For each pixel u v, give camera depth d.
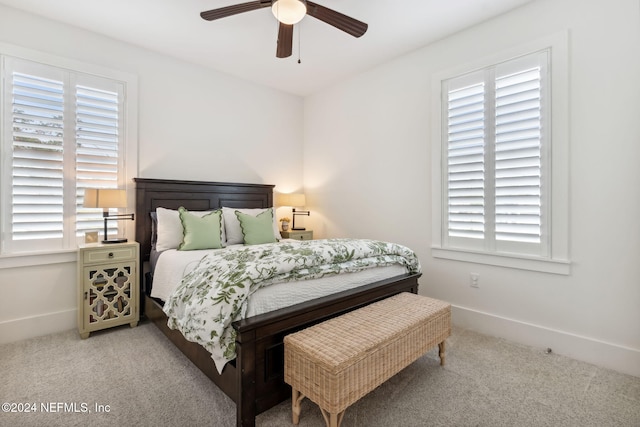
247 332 1.50
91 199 2.57
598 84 2.13
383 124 3.47
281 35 2.21
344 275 2.06
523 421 1.60
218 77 3.67
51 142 2.64
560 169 2.28
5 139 2.46
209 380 1.95
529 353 2.32
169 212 2.95
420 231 3.15
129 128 3.03
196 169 3.51
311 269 1.89
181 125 3.39
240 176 3.88
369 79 3.61
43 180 2.61
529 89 2.41
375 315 1.88
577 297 2.24
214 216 2.96
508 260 2.55
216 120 3.66
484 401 1.76
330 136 4.10
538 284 2.41
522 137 2.46
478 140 2.71
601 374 2.04
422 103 3.11
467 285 2.81
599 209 2.14
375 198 3.57
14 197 2.49
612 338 2.11
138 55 3.09
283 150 4.30
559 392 1.84
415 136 3.17
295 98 4.43
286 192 4.34
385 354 1.58
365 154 3.67
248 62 3.44
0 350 2.32
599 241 2.15
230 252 2.11
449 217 2.92
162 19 2.63
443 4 2.42
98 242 2.79
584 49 2.18
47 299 2.64
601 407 1.71
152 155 3.20
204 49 3.15
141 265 3.01
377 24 2.68
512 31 2.50
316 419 1.62
